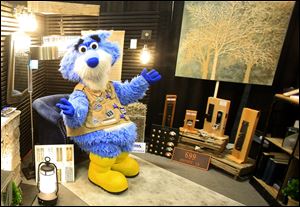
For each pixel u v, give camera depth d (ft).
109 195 5.91
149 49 8.43
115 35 7.81
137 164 6.94
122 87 6.82
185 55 7.91
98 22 8.46
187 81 8.76
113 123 6.15
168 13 8.30
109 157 5.94
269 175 6.61
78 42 5.98
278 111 7.53
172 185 6.57
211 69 7.73
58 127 6.18
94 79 5.90
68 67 5.98
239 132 7.34
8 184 4.90
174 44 8.53
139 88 6.81
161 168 7.40
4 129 5.13
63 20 8.48
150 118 9.19
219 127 7.70
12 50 5.71
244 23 7.13
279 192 5.94
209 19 7.39
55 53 5.74
